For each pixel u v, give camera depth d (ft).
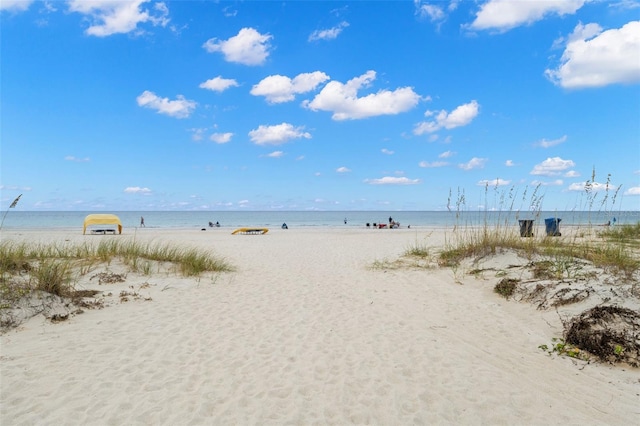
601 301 18.62
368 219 289.12
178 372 14.55
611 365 15.16
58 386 13.19
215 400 12.62
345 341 17.98
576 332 16.90
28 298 20.11
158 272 31.12
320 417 11.80
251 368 15.03
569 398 12.96
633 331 15.84
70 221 194.80
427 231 104.83
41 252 30.30
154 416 11.65
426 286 28.48
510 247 31.91
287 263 41.65
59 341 17.07
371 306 23.93
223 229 130.93
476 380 14.15
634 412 12.13
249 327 19.86
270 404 12.47
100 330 18.63
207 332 18.97
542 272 24.99
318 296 26.45
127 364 15.08
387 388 13.56
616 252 25.76
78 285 25.46
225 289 28.17
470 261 32.86
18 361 14.89
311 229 129.59
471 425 11.49
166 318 20.93
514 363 15.61
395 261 39.83
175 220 244.22
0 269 23.20
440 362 15.67
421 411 12.16
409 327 19.97
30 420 11.28
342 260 43.83
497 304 23.29
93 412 11.78
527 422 11.63
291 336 18.61
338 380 14.12
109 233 92.79
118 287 26.09
